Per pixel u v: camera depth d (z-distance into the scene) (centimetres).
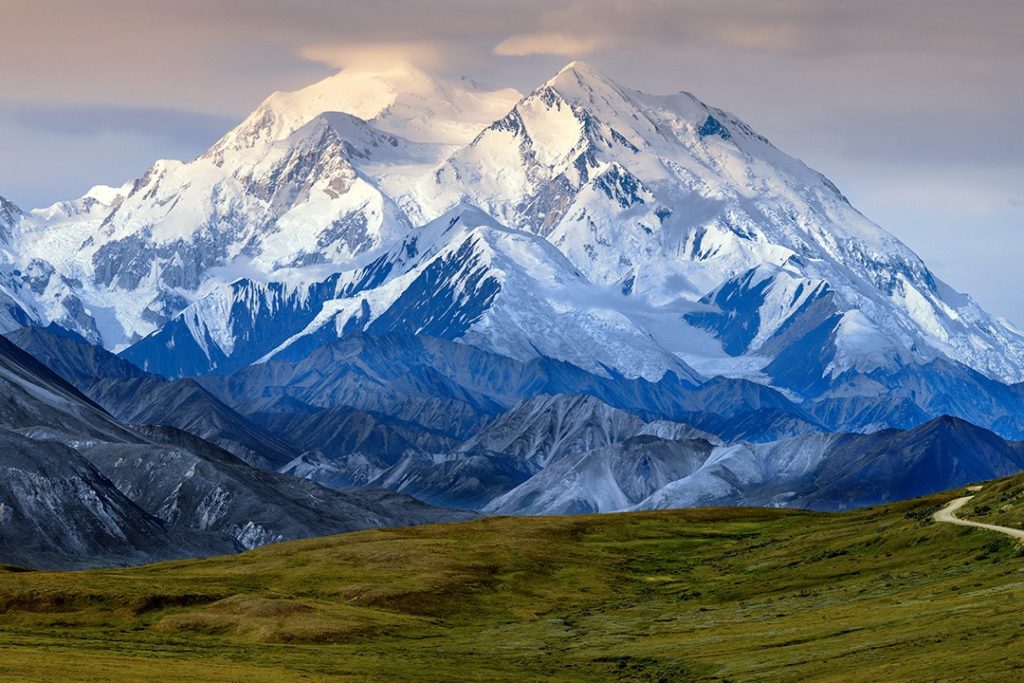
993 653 17738
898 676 17800
